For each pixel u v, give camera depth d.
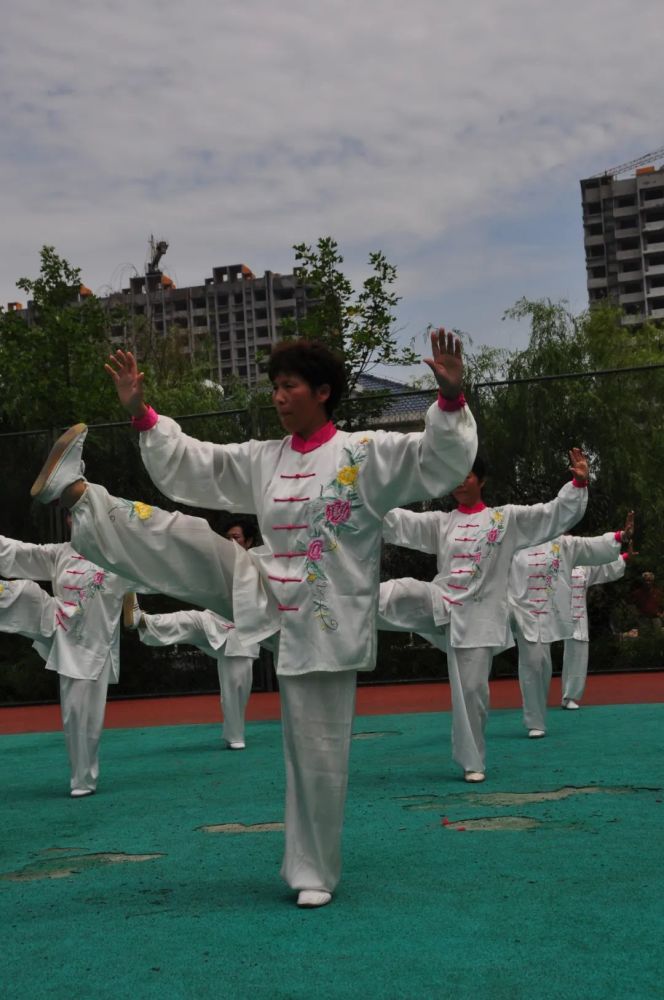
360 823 4.91
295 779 3.65
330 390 3.96
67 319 18.88
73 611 6.40
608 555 8.73
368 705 11.02
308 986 2.70
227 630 8.20
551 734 8.11
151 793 6.23
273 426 13.17
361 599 3.78
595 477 12.66
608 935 3.00
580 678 9.91
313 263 16.31
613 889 3.49
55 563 6.66
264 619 3.85
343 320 16.20
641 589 12.45
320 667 3.67
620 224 83.69
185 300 88.44
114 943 3.16
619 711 9.53
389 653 12.80
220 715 11.17
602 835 4.37
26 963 3.01
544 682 8.03
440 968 2.79
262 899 3.62
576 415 12.68
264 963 2.90
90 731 6.31
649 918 3.15
